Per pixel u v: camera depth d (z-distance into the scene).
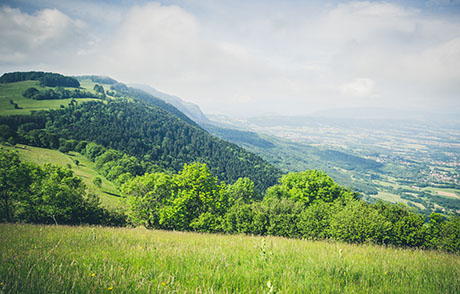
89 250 7.58
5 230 11.71
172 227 29.88
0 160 28.86
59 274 5.02
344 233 19.41
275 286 5.14
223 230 26.92
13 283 4.41
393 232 23.16
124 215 31.58
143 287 4.62
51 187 28.08
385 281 5.96
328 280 5.66
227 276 5.58
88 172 94.75
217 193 31.36
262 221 25.61
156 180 34.03
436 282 6.03
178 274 5.60
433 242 23.55
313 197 37.31
